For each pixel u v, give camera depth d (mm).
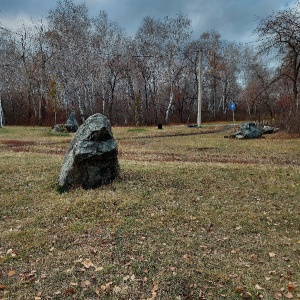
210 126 29641
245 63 48844
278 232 5930
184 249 5180
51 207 6836
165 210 6754
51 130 25906
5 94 44469
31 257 4938
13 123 43750
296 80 22844
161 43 41438
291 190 7988
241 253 5117
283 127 21703
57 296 3975
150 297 3961
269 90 38469
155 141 18453
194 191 7914
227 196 7648
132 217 6406
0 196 7527
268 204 7184
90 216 6453
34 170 9359
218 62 49719
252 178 8867
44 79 40656
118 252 5051
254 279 4379
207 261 4820
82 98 42438
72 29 40281
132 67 41281
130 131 25359
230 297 3980
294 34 20438
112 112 43125
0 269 4586
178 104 45969
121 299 3934
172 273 4453
